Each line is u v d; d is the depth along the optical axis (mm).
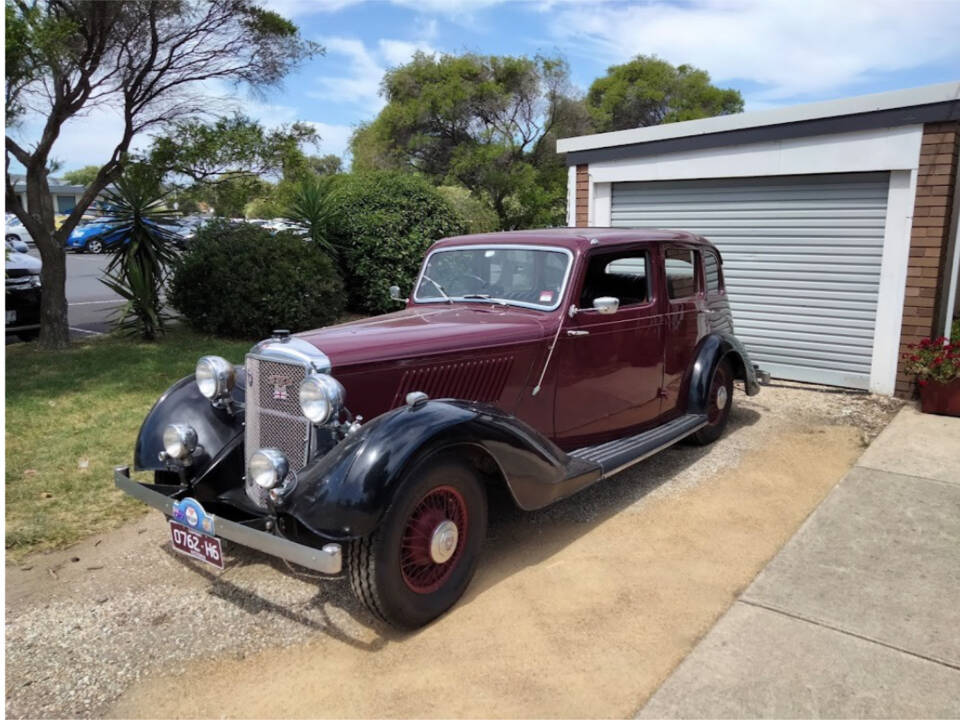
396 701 2629
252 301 9227
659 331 4910
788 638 2961
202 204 10664
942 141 6367
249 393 3416
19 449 5184
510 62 24141
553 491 3545
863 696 2596
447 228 11984
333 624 3150
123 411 6105
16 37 6711
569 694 2643
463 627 3086
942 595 3293
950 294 7492
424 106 23562
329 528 2725
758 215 7652
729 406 5863
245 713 2586
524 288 4363
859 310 7160
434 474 2971
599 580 3479
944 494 4504
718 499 4527
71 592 3414
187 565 3680
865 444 5625
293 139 9719
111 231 9055
